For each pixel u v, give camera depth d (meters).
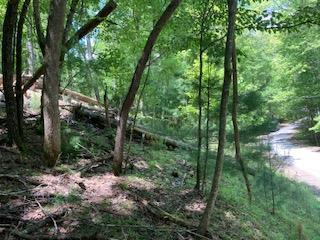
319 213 11.76
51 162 6.79
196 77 10.90
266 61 27.48
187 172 9.20
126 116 7.25
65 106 10.59
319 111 31.27
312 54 26.77
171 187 7.86
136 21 9.72
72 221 5.27
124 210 6.04
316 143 29.89
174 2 6.70
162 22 6.81
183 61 13.47
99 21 7.71
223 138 5.64
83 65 8.03
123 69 9.77
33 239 4.61
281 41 27.03
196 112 12.30
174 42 8.50
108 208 5.95
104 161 7.88
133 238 5.29
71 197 5.88
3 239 4.50
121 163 7.40
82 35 7.79
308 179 17.67
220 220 7.27
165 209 6.64
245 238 6.96
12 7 6.67
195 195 7.79
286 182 12.07
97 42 13.79
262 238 7.46
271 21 7.61
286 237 8.55
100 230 5.22
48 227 5.02
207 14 8.05
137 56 9.91
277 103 29.72
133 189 7.03
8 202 5.40
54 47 6.45
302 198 12.29
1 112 8.94
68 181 6.47
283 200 10.29
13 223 4.92
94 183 6.76
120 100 11.09
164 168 9.02
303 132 33.50
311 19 7.45
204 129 9.38
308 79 28.11
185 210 6.93
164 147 10.64
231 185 10.00
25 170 6.43
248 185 7.01
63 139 7.64
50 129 6.71
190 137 10.88
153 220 6.07
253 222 8.12
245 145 9.27
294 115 36.66
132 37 9.86
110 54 8.66
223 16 8.07
